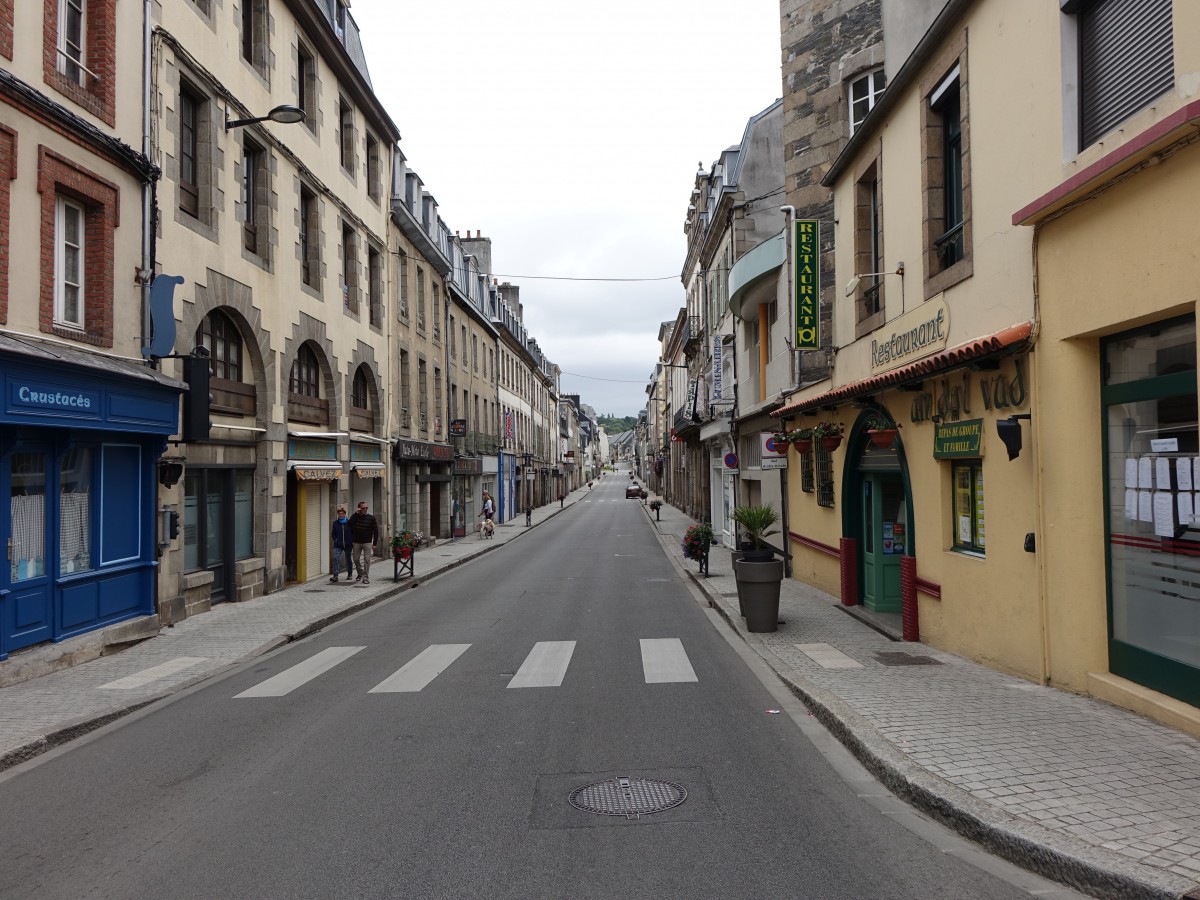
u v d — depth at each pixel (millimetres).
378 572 19422
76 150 9711
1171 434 5684
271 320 15539
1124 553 6227
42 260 9102
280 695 8125
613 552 25250
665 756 5855
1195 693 5465
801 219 14812
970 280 8078
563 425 93250
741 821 4660
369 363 21797
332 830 4684
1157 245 5418
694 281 35500
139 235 10961
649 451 98875
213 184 13367
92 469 10148
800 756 5805
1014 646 7371
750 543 10758
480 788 5293
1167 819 4160
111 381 9797
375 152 22891
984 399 7762
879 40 14336
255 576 14938
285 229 16266
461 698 7719
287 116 12836
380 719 7066
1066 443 6531
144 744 6641
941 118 9219
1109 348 6332
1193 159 5086
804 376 15078
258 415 15266
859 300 11867
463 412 35125
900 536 11562
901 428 10023
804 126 15594
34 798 5465
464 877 4039
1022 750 5301
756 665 8859
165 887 4051
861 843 4344
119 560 10648
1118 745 5297
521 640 10727
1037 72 6848
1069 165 6363
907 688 7137
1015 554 7301
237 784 5547
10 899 3984
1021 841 4043
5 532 8531
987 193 7723
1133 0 5840
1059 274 6543
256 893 3949
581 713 7070
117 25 10711
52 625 9305
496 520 42438
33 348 8484
